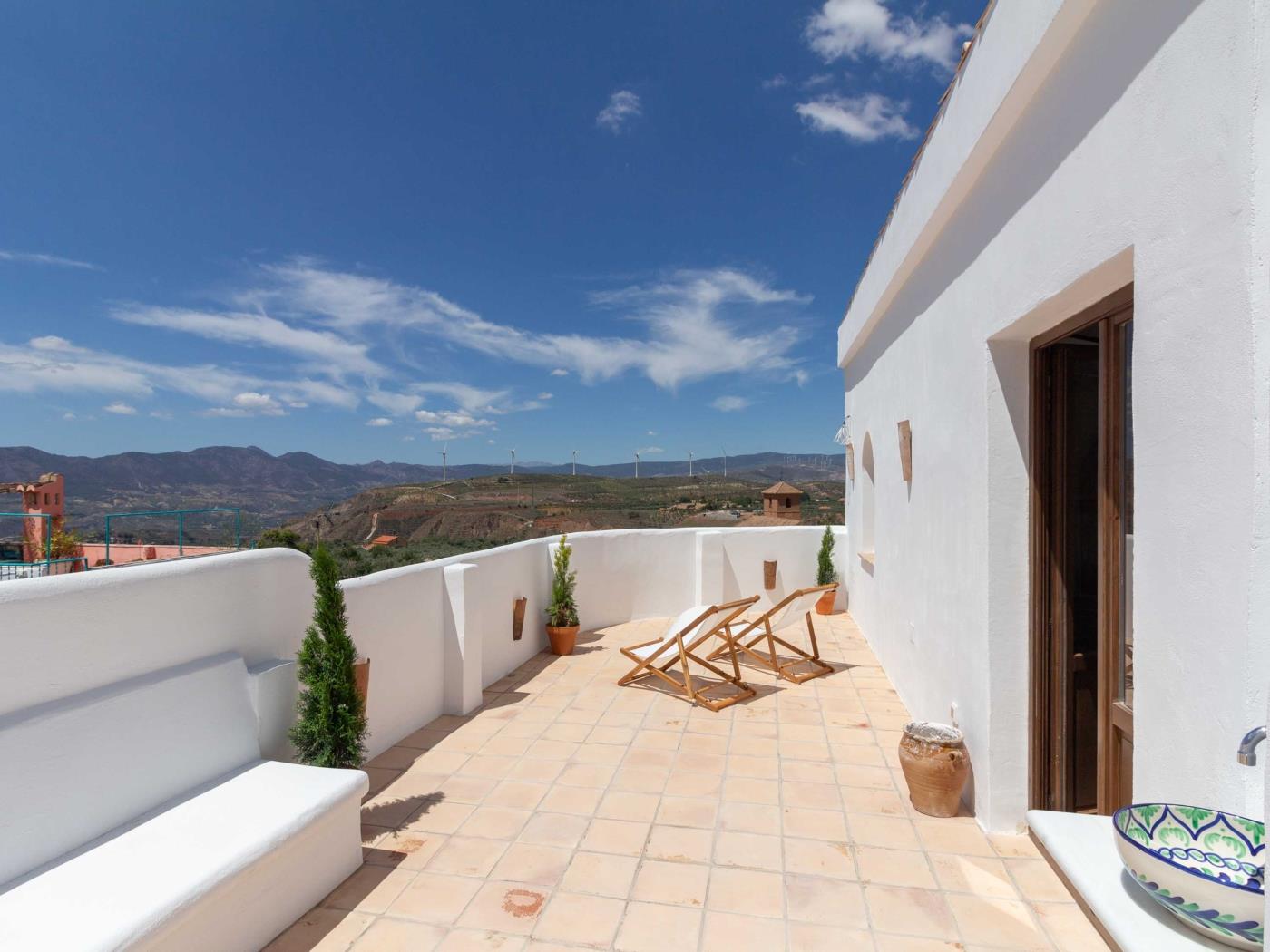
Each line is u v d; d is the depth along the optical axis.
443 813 3.68
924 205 4.26
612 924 2.75
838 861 3.21
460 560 5.63
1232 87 1.66
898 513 5.68
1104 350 2.74
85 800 2.43
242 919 2.47
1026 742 3.42
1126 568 2.72
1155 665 2.03
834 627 8.46
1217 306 1.73
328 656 3.42
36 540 15.43
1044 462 3.37
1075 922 2.75
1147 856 1.66
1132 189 2.12
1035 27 2.56
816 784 4.06
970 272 3.67
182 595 3.00
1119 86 2.20
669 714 5.29
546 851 3.30
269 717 3.31
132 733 2.65
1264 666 1.61
